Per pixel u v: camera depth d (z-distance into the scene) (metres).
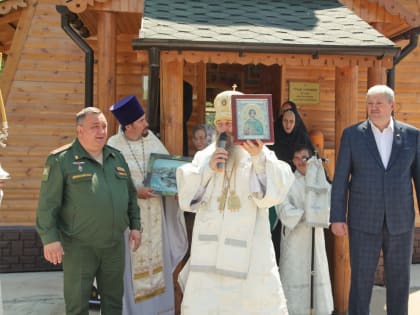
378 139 4.04
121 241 3.91
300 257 4.67
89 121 3.74
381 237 4.00
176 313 4.82
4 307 5.46
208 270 3.30
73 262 3.77
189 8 5.08
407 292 4.09
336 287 4.93
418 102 7.11
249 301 3.25
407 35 5.86
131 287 4.46
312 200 4.57
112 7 5.16
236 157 3.38
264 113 3.23
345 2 5.62
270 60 4.44
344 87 4.88
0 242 6.80
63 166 3.72
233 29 4.61
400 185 3.96
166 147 4.66
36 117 6.83
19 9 6.87
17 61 6.77
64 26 5.48
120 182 3.89
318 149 6.46
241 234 3.29
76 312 3.77
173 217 4.71
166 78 4.61
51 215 3.68
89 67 5.69
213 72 7.87
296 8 5.39
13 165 6.81
